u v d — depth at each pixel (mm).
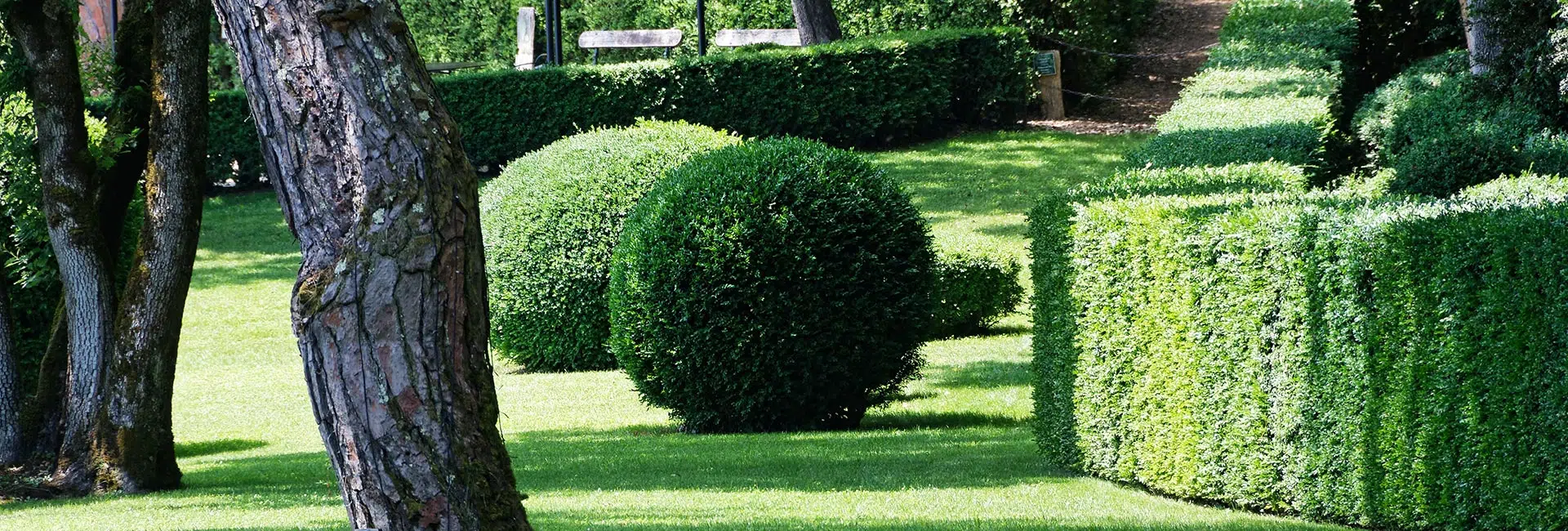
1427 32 23312
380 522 3789
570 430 11227
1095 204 7828
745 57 21812
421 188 3789
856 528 6312
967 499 7270
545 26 26984
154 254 8805
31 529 7441
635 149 14211
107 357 8898
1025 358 13672
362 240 3746
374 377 3738
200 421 12719
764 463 8781
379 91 3781
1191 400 7055
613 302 10688
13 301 11172
